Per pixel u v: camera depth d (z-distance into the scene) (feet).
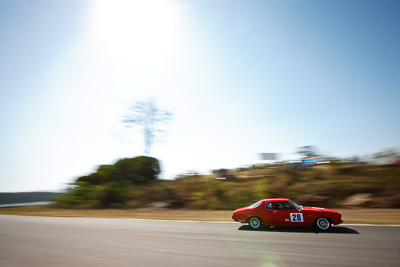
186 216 47.91
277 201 30.27
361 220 34.83
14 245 23.61
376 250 19.01
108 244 23.27
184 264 16.58
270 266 15.84
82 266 16.65
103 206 74.95
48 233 30.12
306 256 17.80
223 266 16.02
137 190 78.69
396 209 43.34
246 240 23.76
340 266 15.48
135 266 16.35
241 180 77.66
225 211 54.34
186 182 81.15
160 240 24.66
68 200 79.41
